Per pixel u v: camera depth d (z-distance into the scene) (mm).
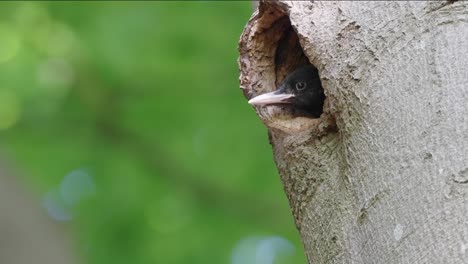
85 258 12555
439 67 5617
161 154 13852
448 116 5418
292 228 13633
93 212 13656
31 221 11180
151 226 13766
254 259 13633
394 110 5621
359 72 5902
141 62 13016
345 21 6125
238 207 13758
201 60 12961
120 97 13438
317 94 7434
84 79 13203
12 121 13352
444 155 5289
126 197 13766
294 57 7418
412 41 5797
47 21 12992
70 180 13766
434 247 5043
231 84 13078
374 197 5477
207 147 13609
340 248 5660
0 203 11117
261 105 7020
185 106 13461
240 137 13398
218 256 13742
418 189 5270
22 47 13102
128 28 12727
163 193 13867
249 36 7074
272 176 13531
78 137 13680
